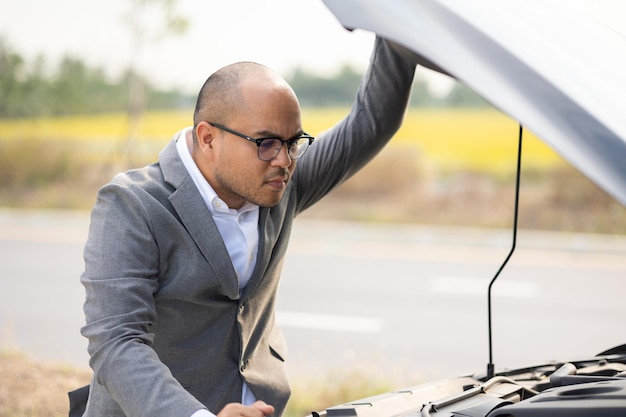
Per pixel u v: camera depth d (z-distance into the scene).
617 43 1.54
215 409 2.04
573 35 1.49
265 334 2.23
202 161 1.96
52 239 12.88
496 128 18.30
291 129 1.84
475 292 9.20
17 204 16.16
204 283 1.93
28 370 5.46
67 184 16.91
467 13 1.42
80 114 19.83
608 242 13.03
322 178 2.25
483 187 15.52
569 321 7.86
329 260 11.24
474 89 1.32
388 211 15.24
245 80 1.84
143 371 1.71
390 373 5.75
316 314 7.98
